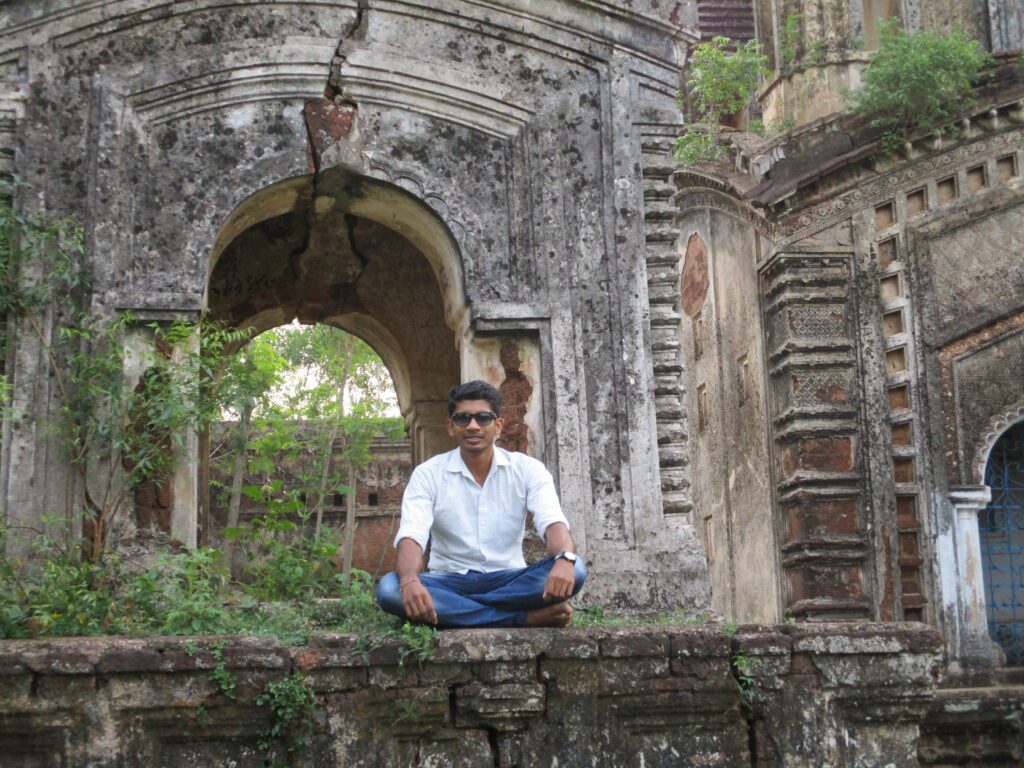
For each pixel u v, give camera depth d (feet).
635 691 20.83
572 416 28.25
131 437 25.72
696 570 27.89
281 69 28.19
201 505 36.40
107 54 27.61
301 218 35.14
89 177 27.14
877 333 43.09
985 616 41.52
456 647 20.17
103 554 25.05
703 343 51.55
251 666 19.61
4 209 26.05
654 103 29.91
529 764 20.36
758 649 21.21
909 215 43.55
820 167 42.78
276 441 41.19
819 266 43.11
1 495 25.82
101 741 19.13
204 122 27.84
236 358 29.12
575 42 29.58
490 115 29.07
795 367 42.50
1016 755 32.96
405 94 28.73
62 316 26.55
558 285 28.71
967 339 42.96
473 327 28.35
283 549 26.08
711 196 49.32
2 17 27.20
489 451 21.84
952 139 43.34
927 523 42.01
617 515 28.07
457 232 28.55
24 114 27.07
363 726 19.97
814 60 45.70
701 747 21.06
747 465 46.29
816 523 41.65
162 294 26.91
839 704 21.50
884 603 41.45
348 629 22.09
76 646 19.22
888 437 42.45
